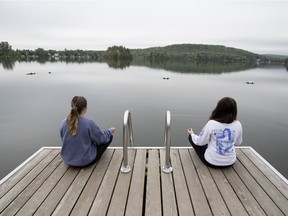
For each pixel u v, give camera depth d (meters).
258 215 2.05
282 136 9.09
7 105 13.45
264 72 50.44
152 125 10.02
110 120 10.56
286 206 2.16
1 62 73.38
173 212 2.09
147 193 2.36
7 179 2.57
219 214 2.05
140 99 16.17
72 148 2.67
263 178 2.61
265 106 14.55
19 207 2.13
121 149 3.36
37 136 8.45
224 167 2.80
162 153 3.22
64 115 11.30
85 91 19.41
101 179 2.58
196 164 2.92
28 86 21.77
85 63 76.38
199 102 15.33
